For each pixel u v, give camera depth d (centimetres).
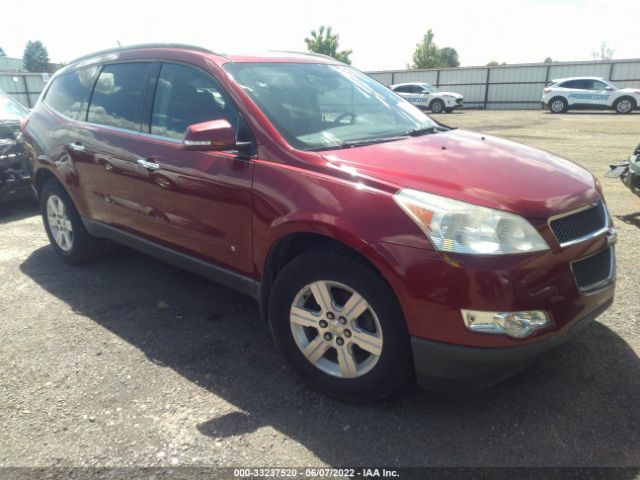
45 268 474
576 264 240
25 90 2628
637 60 2856
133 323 364
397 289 230
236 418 260
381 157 272
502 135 1481
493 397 271
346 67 401
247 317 371
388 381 249
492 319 219
